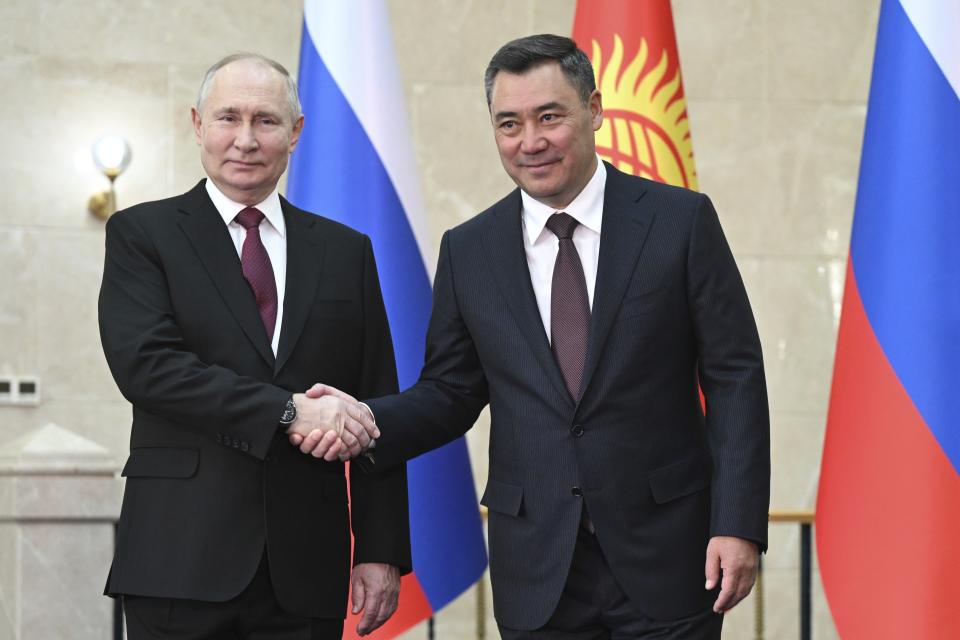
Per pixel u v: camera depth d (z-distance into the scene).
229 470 3.34
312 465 3.45
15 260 7.77
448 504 4.67
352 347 3.58
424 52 8.24
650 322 3.40
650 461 3.39
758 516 3.31
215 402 3.25
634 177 3.60
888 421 4.06
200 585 3.27
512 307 3.48
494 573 3.50
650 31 4.88
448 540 4.65
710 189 8.38
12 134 7.79
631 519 3.37
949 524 3.97
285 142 3.52
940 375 4.01
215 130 3.46
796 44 8.49
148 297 3.38
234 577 3.29
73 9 7.89
